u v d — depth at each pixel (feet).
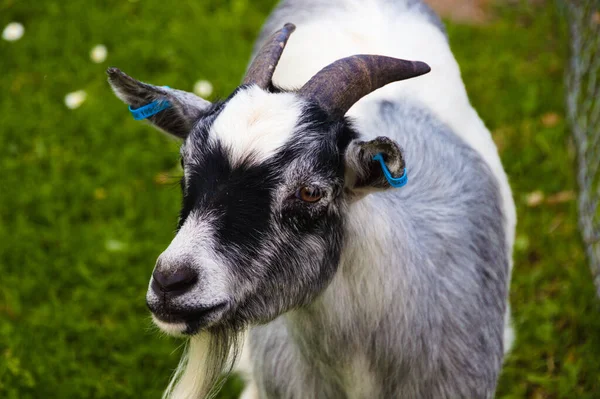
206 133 11.41
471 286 13.78
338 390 13.56
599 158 21.94
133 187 23.31
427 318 13.08
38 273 20.89
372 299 12.53
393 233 12.51
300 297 11.73
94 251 21.40
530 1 29.27
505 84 26.04
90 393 18.29
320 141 11.32
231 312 11.25
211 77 26.61
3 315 20.01
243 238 11.00
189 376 12.33
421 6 18.26
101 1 30.27
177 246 10.80
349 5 17.76
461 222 14.01
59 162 24.03
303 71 16.61
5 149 24.45
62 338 19.22
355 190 11.84
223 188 11.03
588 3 25.89
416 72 12.44
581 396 17.71
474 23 28.68
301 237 11.43
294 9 18.85
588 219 21.26
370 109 14.84
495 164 16.56
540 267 20.54
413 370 13.21
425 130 14.96
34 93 26.55
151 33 28.63
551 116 24.88
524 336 18.95
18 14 29.68
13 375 18.25
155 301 10.84
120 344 19.29
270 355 13.91
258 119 11.25
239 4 29.89
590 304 19.61
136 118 12.89
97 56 27.35
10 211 22.61
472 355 13.73
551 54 27.14
